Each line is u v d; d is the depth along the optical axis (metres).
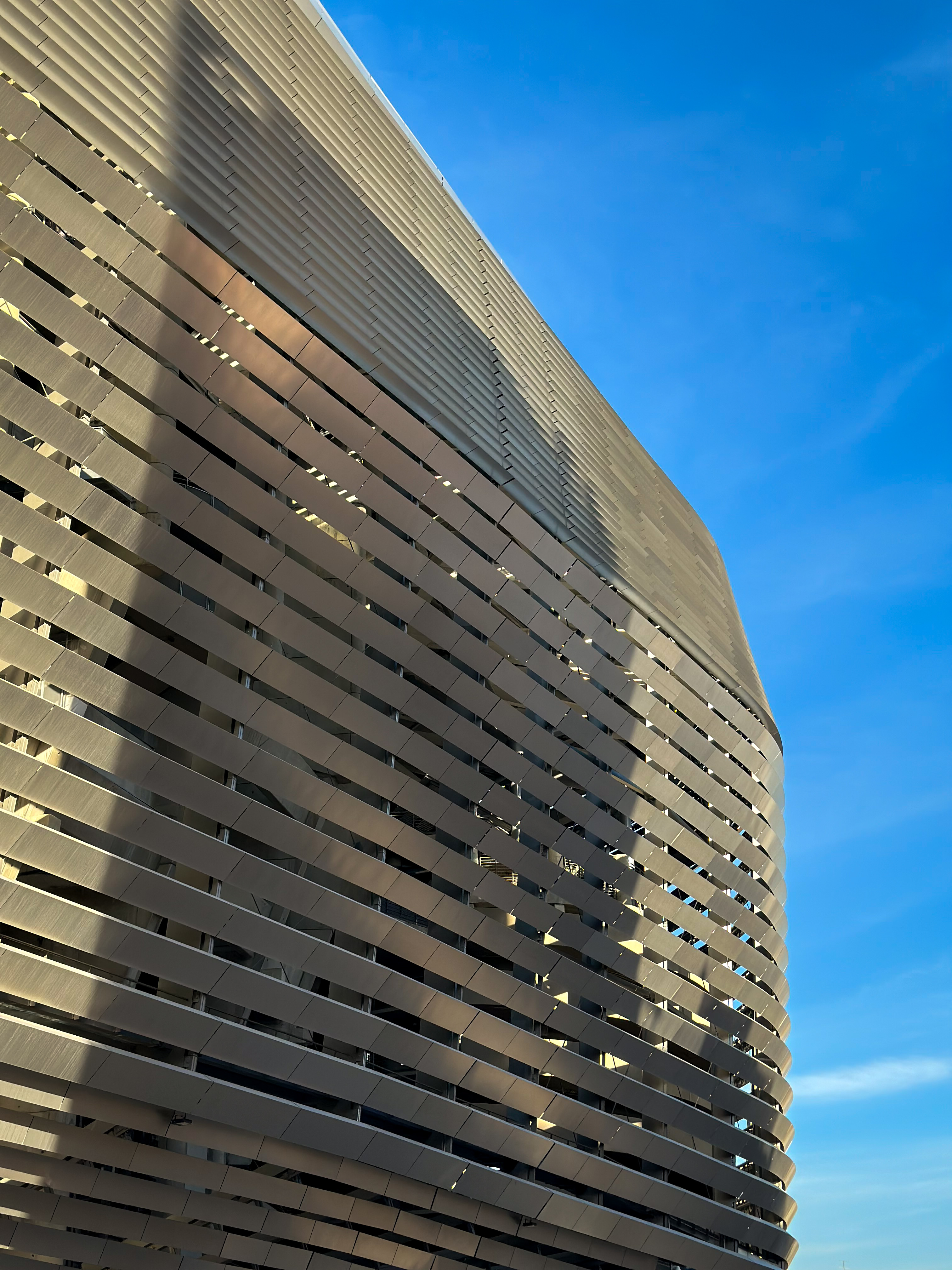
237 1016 19.78
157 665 19.06
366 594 22.97
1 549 19.11
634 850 29.70
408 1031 22.00
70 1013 17.36
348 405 23.89
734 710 35.91
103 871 17.55
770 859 36.59
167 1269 18.92
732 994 33.47
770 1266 33.66
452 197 32.84
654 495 39.59
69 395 18.55
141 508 21.03
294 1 28.47
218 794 19.41
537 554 28.36
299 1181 21.45
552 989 26.38
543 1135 25.12
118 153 20.52
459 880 24.09
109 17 21.45
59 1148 17.52
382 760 22.95
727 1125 31.81
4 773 16.73
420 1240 23.30
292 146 25.44
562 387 34.75
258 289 22.17
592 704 29.03
